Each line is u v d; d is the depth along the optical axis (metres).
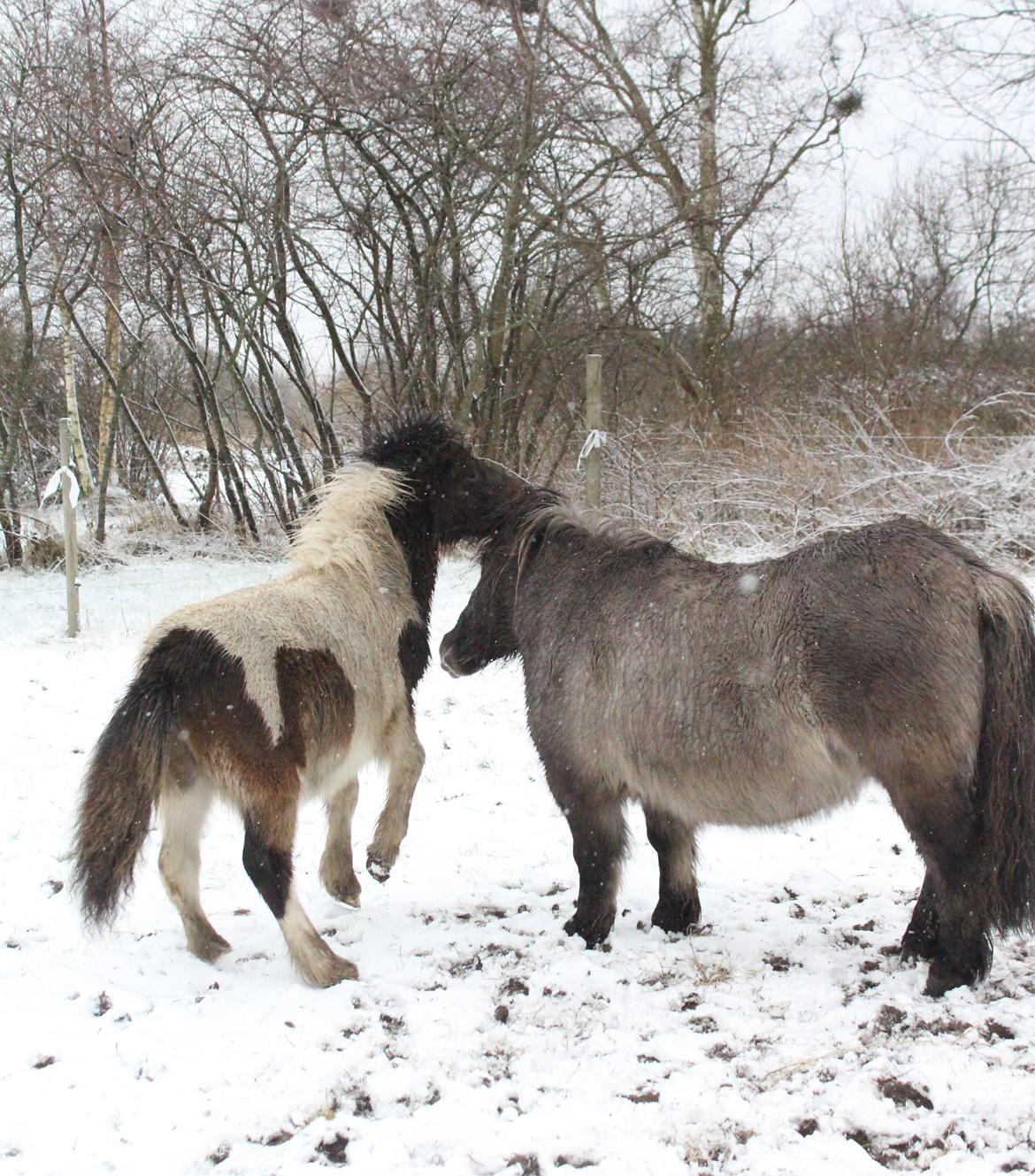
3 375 12.17
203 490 13.78
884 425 10.36
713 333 13.84
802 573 3.28
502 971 3.56
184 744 3.49
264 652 3.53
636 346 11.88
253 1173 2.49
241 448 11.48
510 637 4.13
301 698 3.56
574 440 11.27
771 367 15.21
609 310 11.09
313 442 11.29
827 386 12.77
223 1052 3.00
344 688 3.76
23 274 10.99
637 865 4.65
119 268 10.77
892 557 3.20
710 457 9.73
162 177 10.02
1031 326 16.77
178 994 3.41
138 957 3.66
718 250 12.78
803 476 8.97
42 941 3.82
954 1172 2.42
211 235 10.48
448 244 10.26
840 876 4.38
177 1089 2.82
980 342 16.89
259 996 3.37
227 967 3.62
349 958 3.66
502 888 4.32
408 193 10.36
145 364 13.48
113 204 10.41
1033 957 3.52
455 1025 3.15
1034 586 7.02
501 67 10.00
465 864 4.58
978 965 3.21
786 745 3.21
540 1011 3.24
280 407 10.89
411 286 10.83
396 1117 2.72
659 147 11.30
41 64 10.29
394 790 4.13
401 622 4.14
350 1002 3.29
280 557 10.65
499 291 10.42
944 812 3.11
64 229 10.86
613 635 3.55
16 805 5.14
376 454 4.42
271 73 9.71
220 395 14.05
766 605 3.29
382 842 4.10
